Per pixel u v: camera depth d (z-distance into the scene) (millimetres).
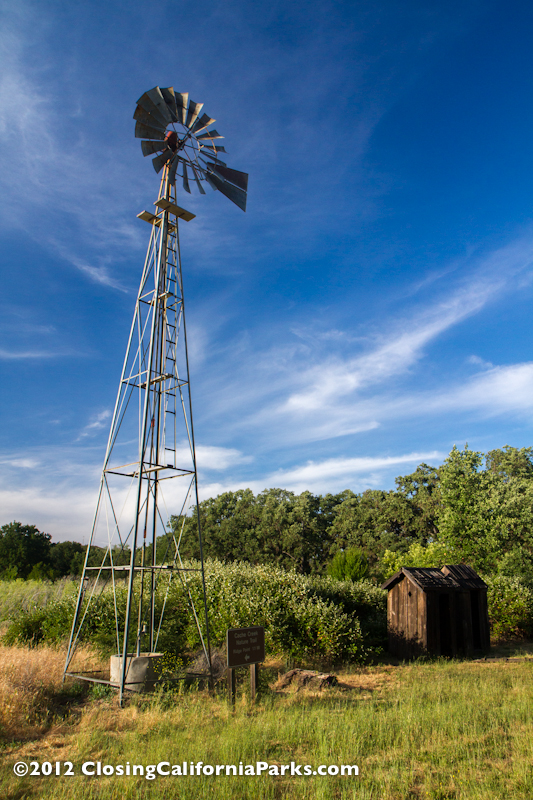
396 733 7020
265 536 50875
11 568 43656
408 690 9984
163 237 12391
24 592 23094
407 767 5844
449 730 6988
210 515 53312
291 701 9086
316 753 6270
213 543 49906
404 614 14953
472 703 8328
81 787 5348
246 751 6316
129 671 9953
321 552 52219
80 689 9969
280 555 50812
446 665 13031
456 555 27047
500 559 26938
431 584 14617
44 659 10648
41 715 8383
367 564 24141
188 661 12219
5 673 9227
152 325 11812
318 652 13281
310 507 52344
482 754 6191
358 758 6055
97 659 11852
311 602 14297
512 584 19344
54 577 45312
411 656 14359
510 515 27438
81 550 61125
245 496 54969
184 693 9859
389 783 5227
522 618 18031
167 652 11602
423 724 7285
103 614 14430
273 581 15414
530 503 28078
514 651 15922
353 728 6977
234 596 14344
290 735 6938
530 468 53125
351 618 14555
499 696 9023
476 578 16734
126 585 17922
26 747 7047
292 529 49094
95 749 6938
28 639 13977
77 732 7703
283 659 13086
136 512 10070
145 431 10648
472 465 28453
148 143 12688
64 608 14969
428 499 47094
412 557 28875
